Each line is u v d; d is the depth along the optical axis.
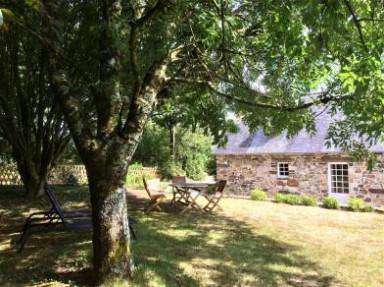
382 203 15.04
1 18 2.46
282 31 4.01
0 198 12.35
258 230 9.73
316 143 16.61
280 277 6.29
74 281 5.45
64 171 19.28
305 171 17.11
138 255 6.72
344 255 7.71
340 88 5.11
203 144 29.86
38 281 5.50
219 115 4.81
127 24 5.76
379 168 15.16
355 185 15.80
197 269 6.37
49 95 11.95
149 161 27.05
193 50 5.94
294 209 13.59
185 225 9.81
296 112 6.42
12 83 11.09
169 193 16.67
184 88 6.16
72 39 9.40
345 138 6.95
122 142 5.26
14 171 17.28
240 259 7.09
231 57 6.31
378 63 3.56
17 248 7.14
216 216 11.44
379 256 7.69
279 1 3.63
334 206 14.12
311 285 6.04
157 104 5.69
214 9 5.12
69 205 12.09
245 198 16.69
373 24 3.82
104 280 5.18
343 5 3.24
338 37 4.05
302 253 7.72
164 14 5.24
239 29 5.91
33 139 12.62
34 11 6.04
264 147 18.12
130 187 18.67
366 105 4.29
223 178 19.64
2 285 5.35
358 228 10.43
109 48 5.61
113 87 5.27
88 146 5.24
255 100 6.37
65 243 7.52
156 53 6.71
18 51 11.02
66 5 9.31
